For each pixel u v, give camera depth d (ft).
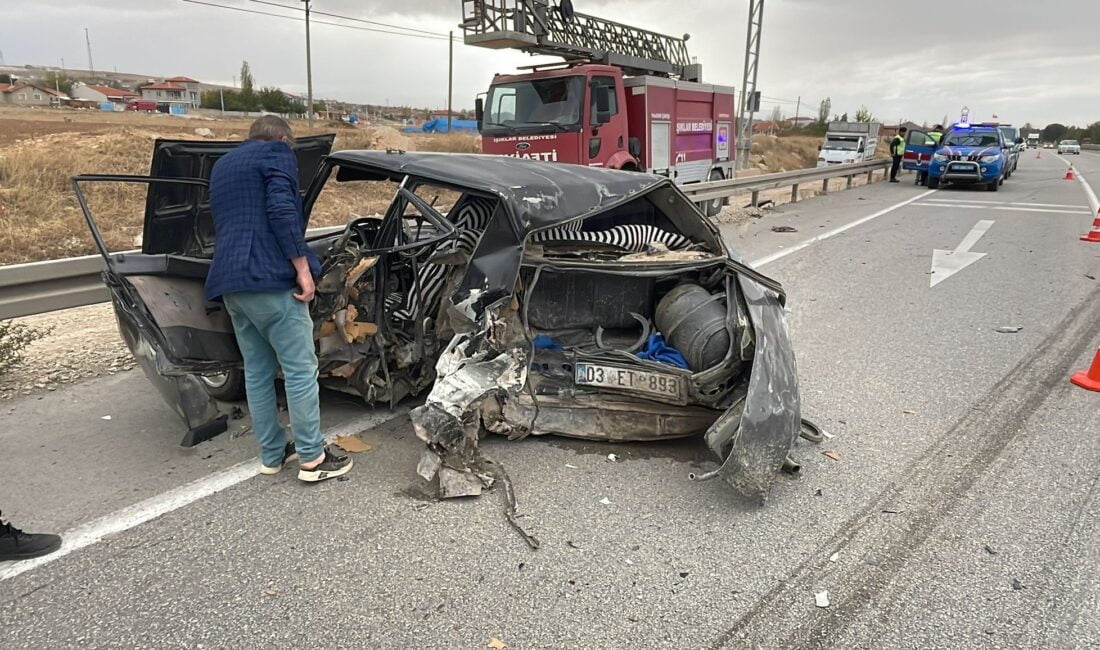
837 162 91.09
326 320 11.90
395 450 12.08
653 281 13.52
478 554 9.27
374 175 14.78
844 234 36.40
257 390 10.84
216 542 9.43
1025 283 25.09
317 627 7.89
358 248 12.13
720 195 41.63
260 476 11.21
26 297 14.20
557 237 12.96
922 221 41.39
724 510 10.43
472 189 11.67
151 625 7.89
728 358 11.34
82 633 7.75
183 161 12.51
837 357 17.33
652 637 7.82
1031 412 13.92
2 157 39.50
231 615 8.07
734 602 8.41
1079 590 8.61
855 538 9.73
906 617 8.16
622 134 36.42
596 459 11.92
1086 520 10.11
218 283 9.86
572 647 7.65
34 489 10.68
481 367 11.06
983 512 10.36
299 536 9.60
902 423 13.48
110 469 11.34
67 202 35.76
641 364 11.93
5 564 8.88
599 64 37.83
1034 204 50.44
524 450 12.17
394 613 8.14
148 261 11.00
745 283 12.18
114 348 17.16
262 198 10.01
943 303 22.41
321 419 13.25
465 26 36.70
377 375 12.78
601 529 9.89
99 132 57.26
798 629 7.97
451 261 11.37
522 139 34.88
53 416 13.37
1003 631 7.93
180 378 12.14
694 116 43.86
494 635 7.80
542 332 13.03
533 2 35.86
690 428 12.21
